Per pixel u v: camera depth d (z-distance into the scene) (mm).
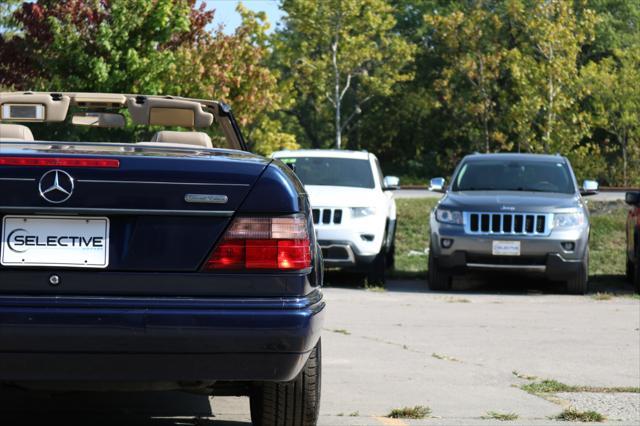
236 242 8336
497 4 116062
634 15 146125
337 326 19125
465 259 26250
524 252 25922
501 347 16859
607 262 35406
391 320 20219
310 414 9430
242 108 60438
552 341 17625
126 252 8227
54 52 45781
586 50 145750
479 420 11469
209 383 8727
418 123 154250
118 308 8078
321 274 9227
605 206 47531
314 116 148625
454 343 17188
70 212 8188
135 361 8125
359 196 27922
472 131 132250
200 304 8180
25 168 8211
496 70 112938
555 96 103125
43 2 46281
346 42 112438
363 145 159375
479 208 26328
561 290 26969
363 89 124562
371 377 13898
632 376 14461
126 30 45969
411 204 48469
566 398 12867
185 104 12180
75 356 8062
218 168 8430
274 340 8219
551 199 26672
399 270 32625
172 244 8273
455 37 112625
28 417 11234
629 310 22656
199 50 55500
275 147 81000
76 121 12453
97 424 10984
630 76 107125
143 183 8281
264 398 9328
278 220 8414
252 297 8320
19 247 8148
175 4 48031
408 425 11141
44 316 7977
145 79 46406
